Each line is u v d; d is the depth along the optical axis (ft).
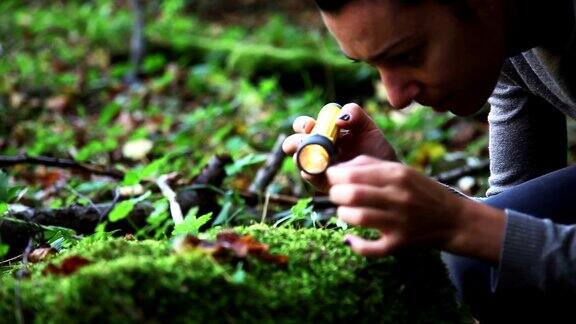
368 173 3.56
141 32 14.40
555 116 5.04
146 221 5.96
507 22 3.86
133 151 8.57
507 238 3.60
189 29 18.45
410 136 10.25
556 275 3.59
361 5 3.65
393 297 3.86
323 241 4.07
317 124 4.24
